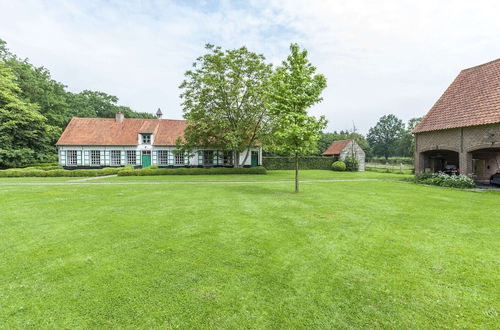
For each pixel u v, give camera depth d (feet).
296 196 36.19
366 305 10.28
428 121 60.23
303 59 38.60
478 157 61.98
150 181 60.70
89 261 14.30
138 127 111.96
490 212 26.14
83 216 24.26
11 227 20.67
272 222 22.15
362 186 49.80
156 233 19.13
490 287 11.62
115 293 11.09
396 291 11.28
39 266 13.67
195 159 109.70
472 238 18.12
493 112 46.16
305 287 11.59
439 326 9.11
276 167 124.47
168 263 14.03
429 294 11.07
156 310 9.96
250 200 32.76
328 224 21.57
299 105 39.11
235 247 16.34
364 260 14.40
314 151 41.27
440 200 33.12
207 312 9.84
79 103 145.48
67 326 9.07
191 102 85.51
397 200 33.01
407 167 128.77
